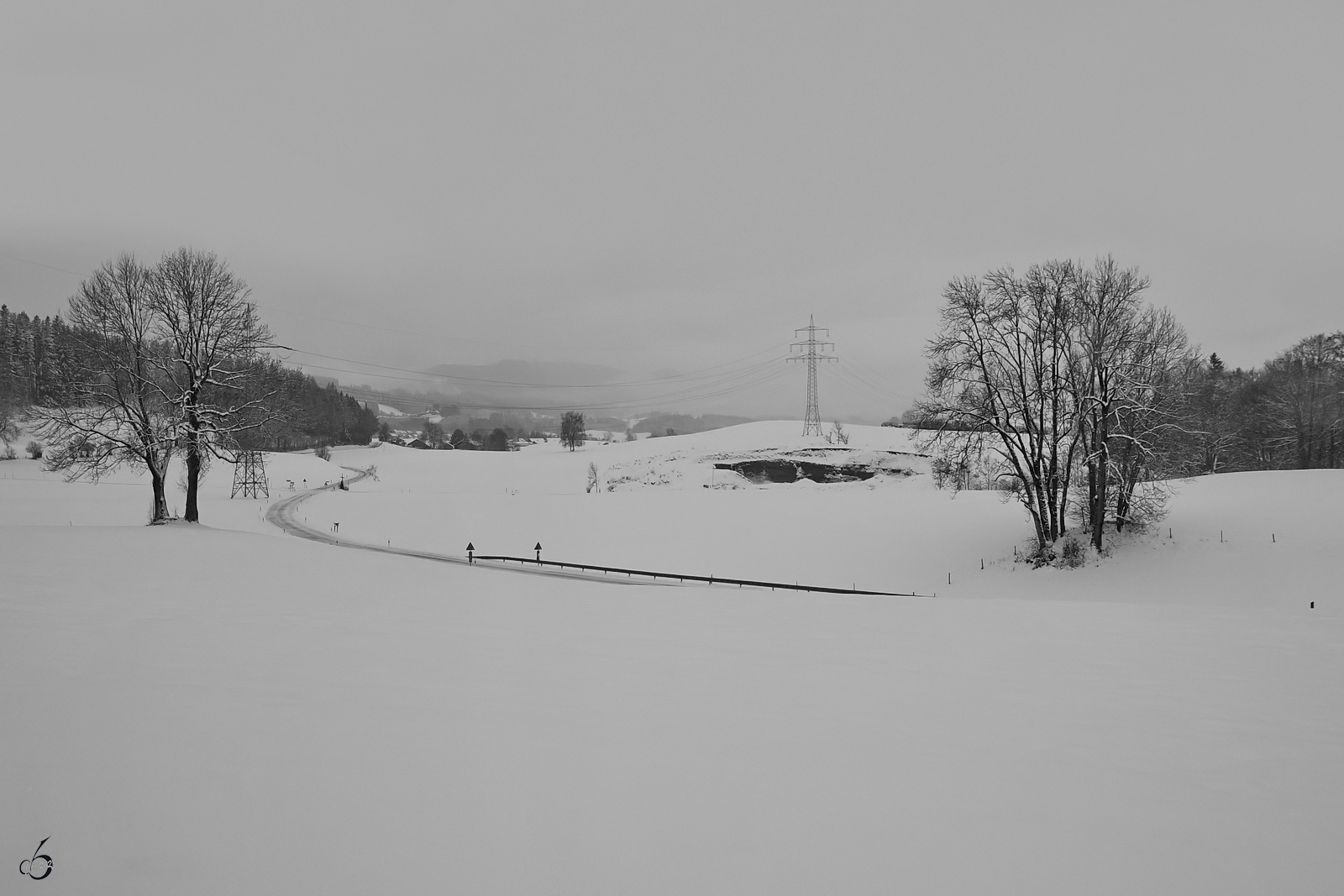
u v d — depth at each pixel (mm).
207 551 30766
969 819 6129
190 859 5078
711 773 6898
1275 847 5758
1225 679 11000
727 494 70188
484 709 8648
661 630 15109
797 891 4922
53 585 18562
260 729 7598
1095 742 8078
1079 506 43406
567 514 67812
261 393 46875
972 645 13594
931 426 43000
